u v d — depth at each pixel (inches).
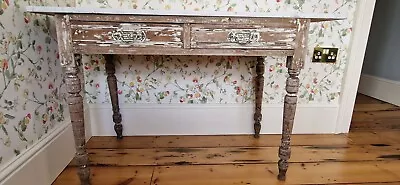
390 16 97.0
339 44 62.9
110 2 56.9
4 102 35.4
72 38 37.6
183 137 64.5
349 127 69.8
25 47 39.9
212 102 64.7
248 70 63.0
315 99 66.4
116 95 60.3
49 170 45.4
